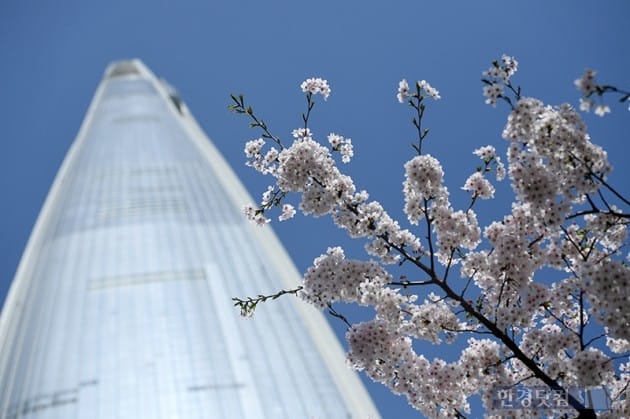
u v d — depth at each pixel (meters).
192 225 103.81
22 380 73.94
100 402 68.06
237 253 97.81
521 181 11.70
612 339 13.89
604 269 10.66
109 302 84.19
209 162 138.62
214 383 70.25
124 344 76.06
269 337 78.75
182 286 87.06
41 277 96.38
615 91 10.20
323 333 84.94
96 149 142.00
